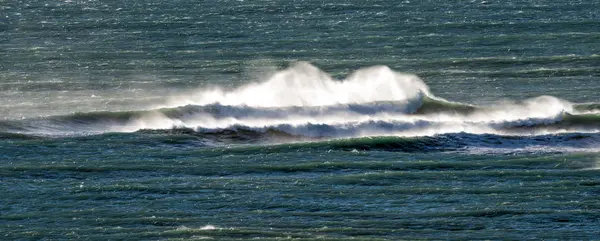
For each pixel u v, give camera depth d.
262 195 129.12
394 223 121.12
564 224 121.56
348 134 155.50
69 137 150.50
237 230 117.56
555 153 147.50
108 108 167.50
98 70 194.62
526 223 121.75
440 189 131.88
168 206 125.00
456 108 164.12
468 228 120.31
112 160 141.12
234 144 150.50
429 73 193.50
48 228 117.81
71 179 133.75
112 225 119.00
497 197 129.50
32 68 195.25
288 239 115.31
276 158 143.50
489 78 189.88
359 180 135.00
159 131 153.88
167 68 197.12
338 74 190.50
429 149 149.00
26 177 133.75
